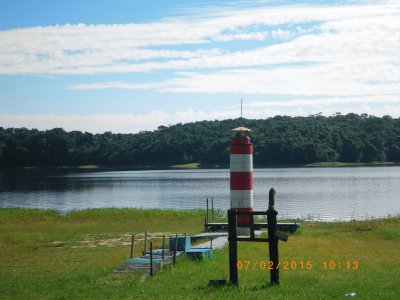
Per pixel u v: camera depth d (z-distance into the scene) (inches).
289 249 1046.4
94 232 1563.7
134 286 685.3
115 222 1865.2
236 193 1290.6
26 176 6461.6
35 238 1416.1
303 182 4608.8
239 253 978.7
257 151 7726.4
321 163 7578.7
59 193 3900.1
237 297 583.5
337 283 658.2
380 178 5083.7
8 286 777.6
